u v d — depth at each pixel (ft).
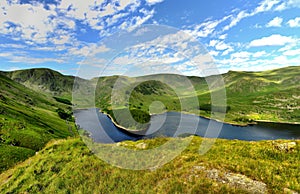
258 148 40.24
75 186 34.86
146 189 31.17
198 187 28.55
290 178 29.81
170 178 32.17
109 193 32.07
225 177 30.42
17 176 41.91
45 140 150.82
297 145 38.58
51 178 37.91
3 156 96.73
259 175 30.81
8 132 141.59
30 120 205.46
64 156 43.70
